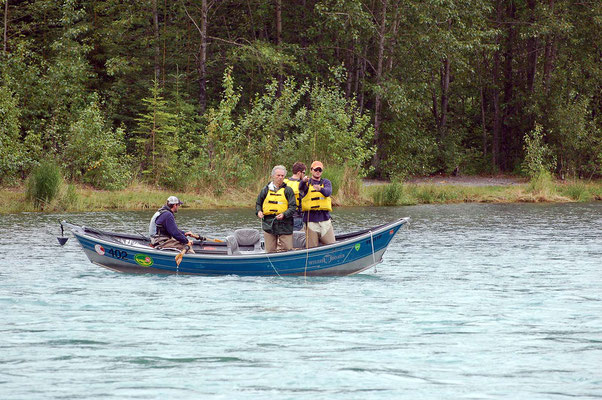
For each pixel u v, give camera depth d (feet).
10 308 106.22
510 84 496.23
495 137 493.77
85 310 105.29
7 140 297.74
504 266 146.61
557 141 438.40
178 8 406.82
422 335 90.89
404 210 283.18
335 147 329.52
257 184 318.04
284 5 432.66
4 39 355.15
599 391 69.62
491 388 70.49
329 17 387.75
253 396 68.13
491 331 93.04
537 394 68.69
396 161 435.12
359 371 75.77
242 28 434.30
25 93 345.92
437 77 488.44
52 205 263.49
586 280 130.52
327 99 342.64
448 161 469.98
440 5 408.46
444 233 205.26
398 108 406.82
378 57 418.31
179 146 338.13
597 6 454.81
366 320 98.99
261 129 346.95
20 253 161.07
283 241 135.54
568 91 469.16
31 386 70.85
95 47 397.60
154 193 299.38
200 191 312.09
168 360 79.71
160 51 395.96
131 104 390.42
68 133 319.47
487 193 341.41
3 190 286.66
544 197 333.21
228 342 87.30
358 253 135.23
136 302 111.04
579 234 201.57
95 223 219.20
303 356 81.30
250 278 133.90
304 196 136.56
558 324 97.04
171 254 134.41
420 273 138.82
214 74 431.43
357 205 310.24
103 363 78.54
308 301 112.16
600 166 415.64
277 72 399.03
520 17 477.36
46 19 393.29
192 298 114.42
